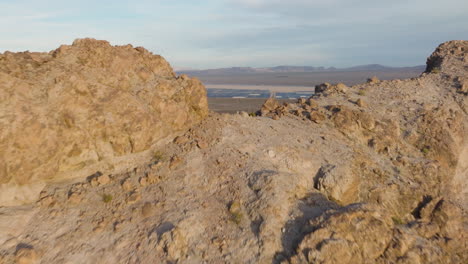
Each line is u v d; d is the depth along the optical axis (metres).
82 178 13.49
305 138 18.81
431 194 16.64
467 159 22.59
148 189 13.34
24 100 11.77
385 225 11.55
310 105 24.14
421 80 30.06
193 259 10.26
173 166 14.54
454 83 28.52
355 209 11.69
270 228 11.22
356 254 10.45
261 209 12.01
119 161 14.38
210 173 14.40
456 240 13.56
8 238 10.25
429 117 23.16
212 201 12.94
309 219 11.48
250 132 18.14
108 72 15.02
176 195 13.06
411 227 14.12
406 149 20.77
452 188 20.08
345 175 15.23
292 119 21.53
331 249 10.11
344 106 22.92
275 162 15.60
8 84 11.62
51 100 12.49
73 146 13.04
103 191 12.96
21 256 9.52
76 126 13.02
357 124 21.27
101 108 13.70
